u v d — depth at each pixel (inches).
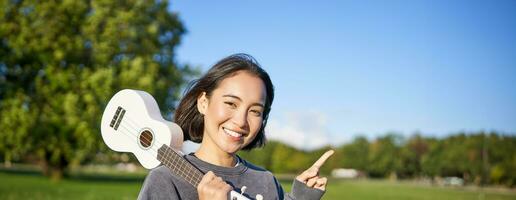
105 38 1184.8
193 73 1306.6
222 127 95.7
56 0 1192.2
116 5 1207.6
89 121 1128.8
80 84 1161.4
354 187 2025.1
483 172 3056.1
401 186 2458.2
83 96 1149.1
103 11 1175.0
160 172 95.9
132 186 1382.9
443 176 3334.2
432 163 3348.9
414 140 3885.3
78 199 878.4
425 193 1737.2
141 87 1131.3
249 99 95.3
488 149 3097.9
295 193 105.2
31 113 1175.6
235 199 91.8
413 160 3816.4
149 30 1201.4
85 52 1201.4
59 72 1165.7
